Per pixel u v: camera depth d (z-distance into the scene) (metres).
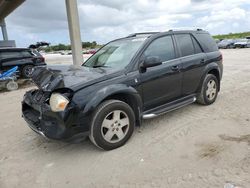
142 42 4.20
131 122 3.77
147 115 4.04
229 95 6.25
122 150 3.61
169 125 4.43
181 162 3.17
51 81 3.57
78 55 11.10
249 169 2.89
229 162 3.07
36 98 3.64
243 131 3.95
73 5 10.75
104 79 3.54
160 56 4.30
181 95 4.70
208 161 3.13
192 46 4.98
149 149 3.58
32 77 4.35
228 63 13.64
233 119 4.50
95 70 3.96
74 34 10.89
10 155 3.75
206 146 3.54
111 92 3.46
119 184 2.83
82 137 3.37
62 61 23.72
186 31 5.02
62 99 3.17
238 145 3.48
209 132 4.00
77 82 3.38
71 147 3.87
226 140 3.67
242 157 3.16
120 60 4.13
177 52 4.60
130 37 4.80
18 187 2.93
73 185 2.89
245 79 8.36
